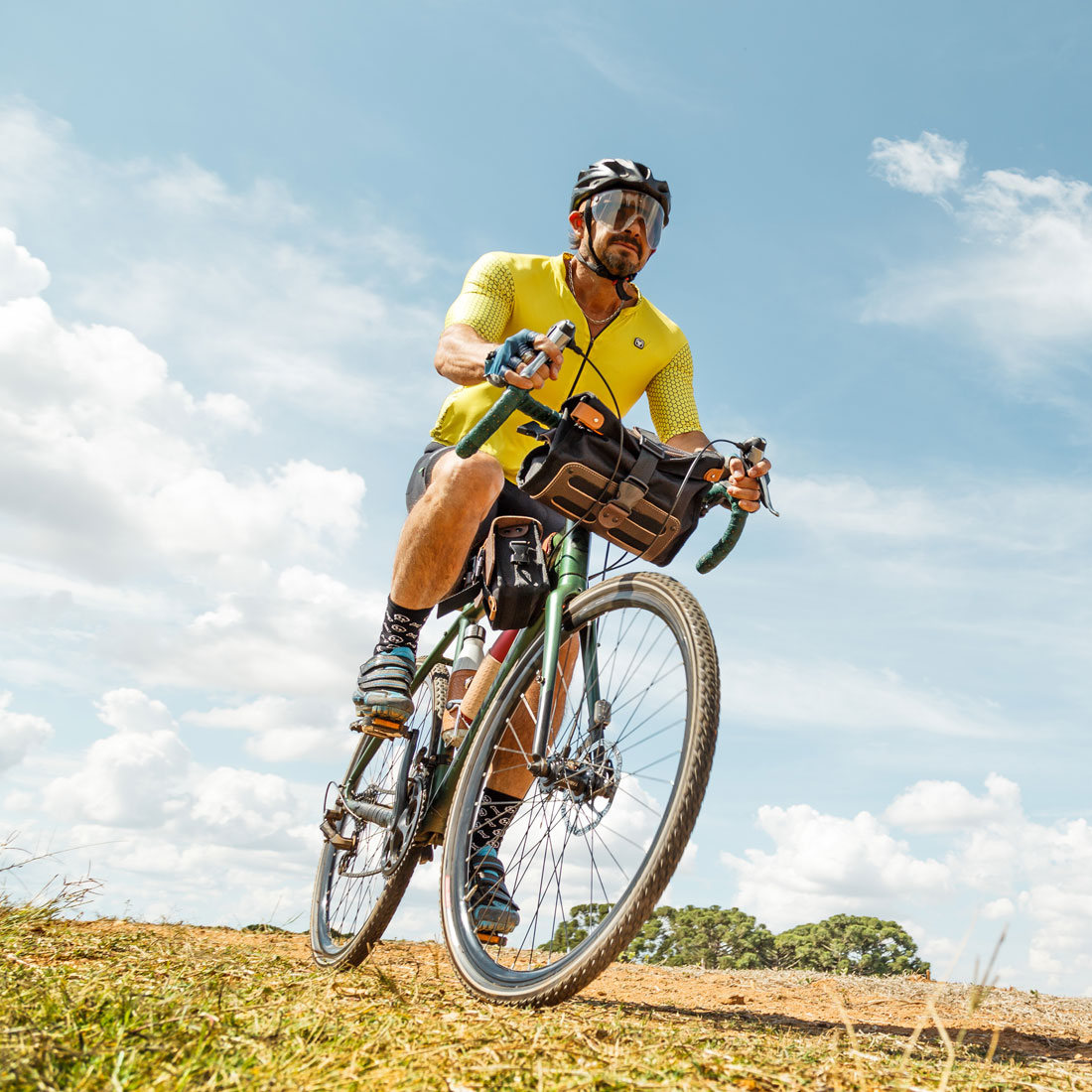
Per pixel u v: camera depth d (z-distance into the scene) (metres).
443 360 2.69
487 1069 1.36
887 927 33.66
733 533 2.62
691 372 3.22
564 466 2.30
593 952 2.00
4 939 2.38
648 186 2.81
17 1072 1.11
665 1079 1.39
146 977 2.00
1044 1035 3.22
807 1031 2.62
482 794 2.67
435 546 2.64
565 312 2.94
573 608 2.57
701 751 2.01
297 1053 1.36
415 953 3.59
